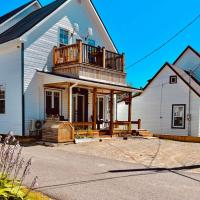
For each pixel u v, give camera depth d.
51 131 14.91
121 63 20.77
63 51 18.03
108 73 19.34
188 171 9.28
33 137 16.62
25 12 22.53
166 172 8.98
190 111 23.08
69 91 16.50
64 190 6.59
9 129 17.23
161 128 24.53
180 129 23.48
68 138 15.18
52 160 10.31
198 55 27.44
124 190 6.77
